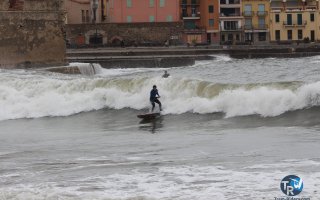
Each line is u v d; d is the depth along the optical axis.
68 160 34.31
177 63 123.81
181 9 193.00
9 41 97.50
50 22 100.31
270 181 26.73
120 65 121.31
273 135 39.38
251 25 196.75
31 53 99.12
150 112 53.06
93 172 30.50
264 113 48.19
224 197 24.69
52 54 100.56
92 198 25.02
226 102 50.75
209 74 92.50
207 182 27.22
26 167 32.72
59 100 59.78
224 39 194.62
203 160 32.34
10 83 63.50
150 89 57.00
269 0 197.38
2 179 29.73
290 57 145.88
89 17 176.75
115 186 27.22
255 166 29.95
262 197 24.42
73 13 173.12
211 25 192.75
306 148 33.97
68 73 96.12
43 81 62.56
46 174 30.58
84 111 58.34
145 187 26.80
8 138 45.09
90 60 122.12
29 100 60.66
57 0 100.56
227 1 194.75
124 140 41.31
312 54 147.25
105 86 59.84
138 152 36.03
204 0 192.25
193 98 53.25
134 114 55.09
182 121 49.66
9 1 97.75
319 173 27.62
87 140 42.19
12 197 25.59
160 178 28.44
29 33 98.94
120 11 176.12
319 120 44.28
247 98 49.53
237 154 33.50
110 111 57.25
